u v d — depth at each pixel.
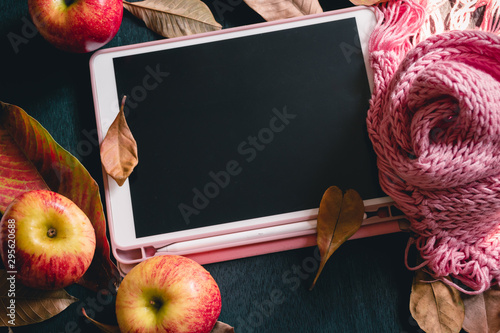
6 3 0.56
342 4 0.57
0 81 0.56
